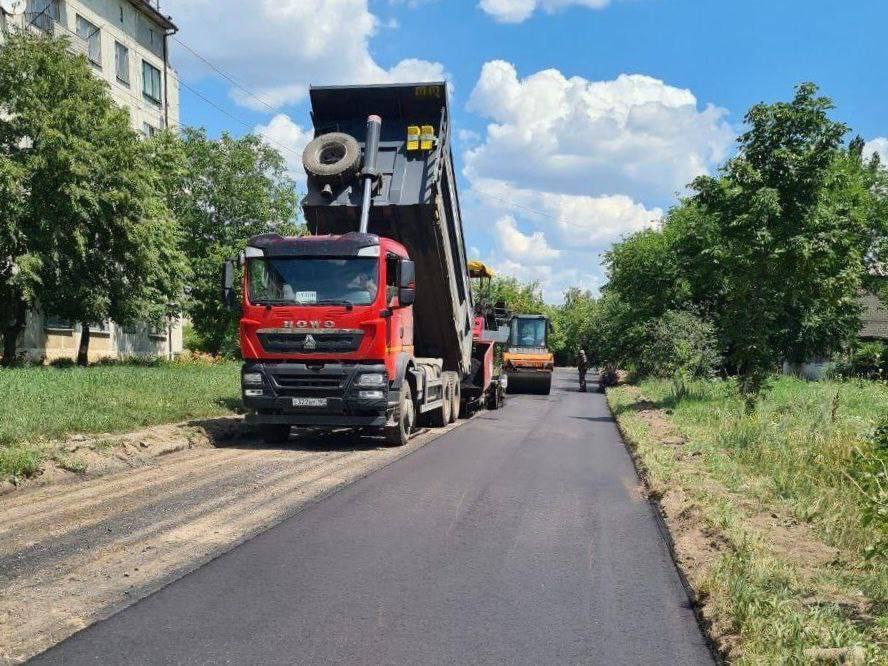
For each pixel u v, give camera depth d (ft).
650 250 106.42
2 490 25.17
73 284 75.72
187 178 114.52
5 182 67.56
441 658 12.89
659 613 15.47
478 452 38.70
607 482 30.83
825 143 52.65
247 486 27.30
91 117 74.33
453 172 48.42
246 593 15.83
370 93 44.96
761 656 12.59
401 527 21.76
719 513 22.50
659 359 90.02
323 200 44.27
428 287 48.67
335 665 12.46
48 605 14.92
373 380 38.88
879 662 12.00
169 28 124.47
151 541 19.60
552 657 13.11
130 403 43.21
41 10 95.66
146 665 12.28
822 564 18.31
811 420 41.04
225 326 118.83
